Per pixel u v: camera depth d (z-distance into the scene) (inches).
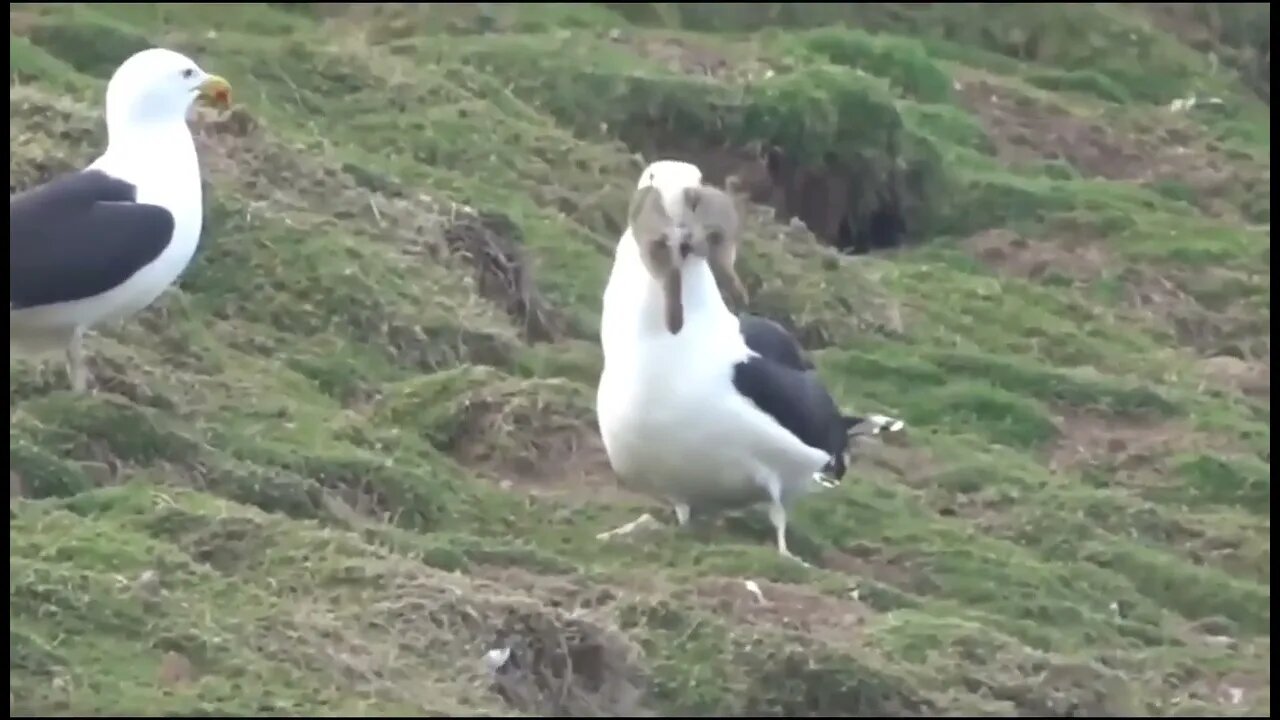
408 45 1063.0
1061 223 1021.2
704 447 546.9
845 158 1002.7
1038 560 610.9
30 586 465.4
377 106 931.3
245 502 554.9
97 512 522.0
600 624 488.1
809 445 558.9
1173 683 525.7
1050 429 746.8
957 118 1145.4
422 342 700.7
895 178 1011.9
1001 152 1154.7
